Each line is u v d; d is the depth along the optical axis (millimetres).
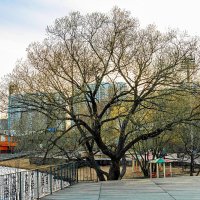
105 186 21156
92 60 29969
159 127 31188
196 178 24719
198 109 36344
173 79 29594
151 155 53219
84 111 34312
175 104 36781
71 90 29859
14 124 40000
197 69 30672
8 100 30031
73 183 23578
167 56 30438
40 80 30125
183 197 15500
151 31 33438
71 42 30172
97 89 29500
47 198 16438
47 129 28719
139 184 21703
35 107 29281
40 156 31484
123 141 31500
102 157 57281
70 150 30641
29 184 15664
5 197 13375
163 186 20031
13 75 30625
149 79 30078
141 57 30453
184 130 45438
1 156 64812
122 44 30312
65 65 29812
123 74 30625
